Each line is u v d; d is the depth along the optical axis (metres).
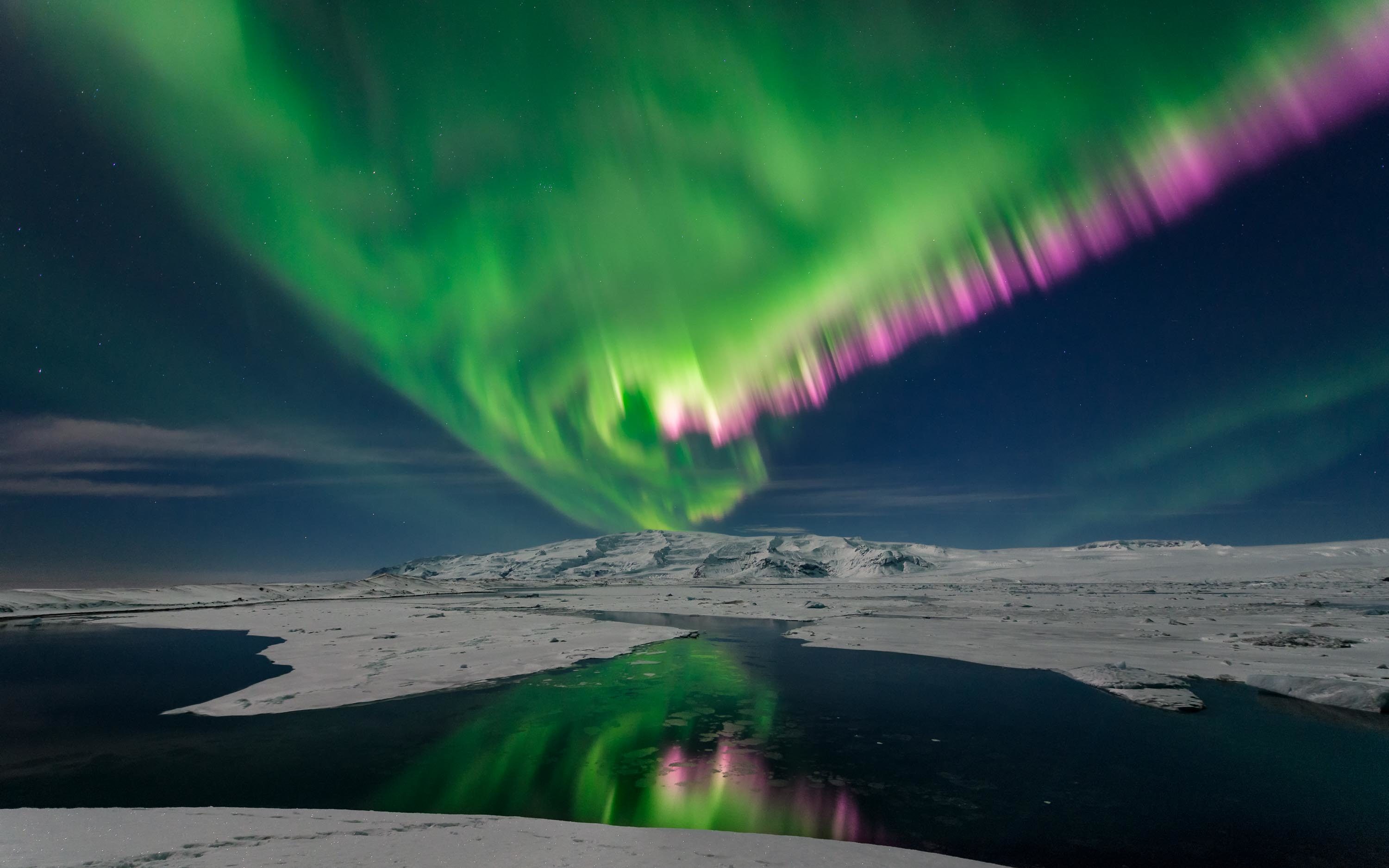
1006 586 120.62
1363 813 11.11
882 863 8.52
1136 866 9.22
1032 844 9.92
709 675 24.97
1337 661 24.33
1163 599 71.94
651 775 13.30
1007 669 25.95
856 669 26.38
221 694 21.36
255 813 10.08
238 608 66.19
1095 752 14.85
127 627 47.44
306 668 25.73
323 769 13.55
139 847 8.34
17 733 16.55
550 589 131.25
